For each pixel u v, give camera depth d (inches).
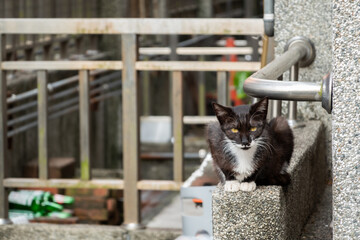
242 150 152.8
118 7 584.7
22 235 254.5
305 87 141.3
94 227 252.4
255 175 154.1
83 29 248.5
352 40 127.3
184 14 711.1
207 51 408.5
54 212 317.7
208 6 740.0
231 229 145.0
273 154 157.3
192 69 245.4
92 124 492.7
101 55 524.4
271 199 143.1
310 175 202.5
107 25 246.7
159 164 492.7
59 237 252.2
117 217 350.6
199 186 204.1
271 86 144.5
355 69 128.0
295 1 236.4
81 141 256.4
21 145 391.9
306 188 194.5
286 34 238.5
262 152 153.5
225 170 155.7
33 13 485.4
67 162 421.1
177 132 249.6
